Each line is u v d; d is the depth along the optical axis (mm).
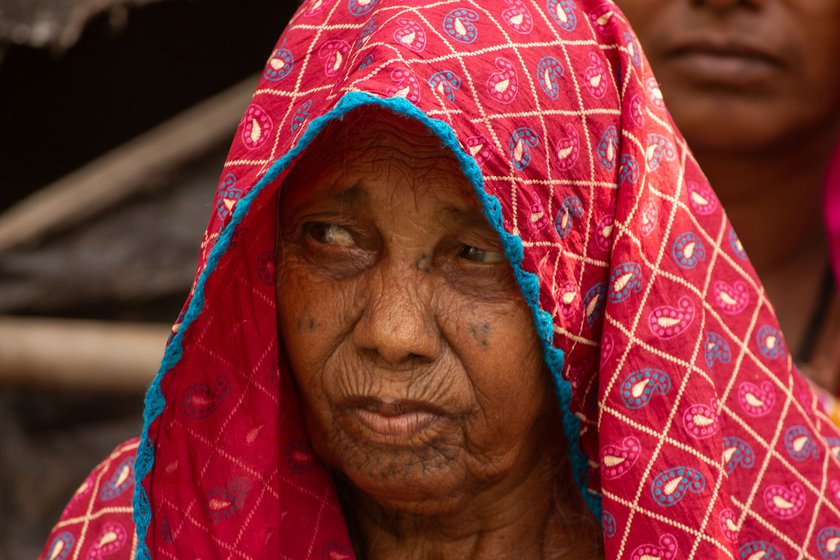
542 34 2562
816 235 4816
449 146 2305
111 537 2930
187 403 2684
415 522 2842
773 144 4500
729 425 2719
